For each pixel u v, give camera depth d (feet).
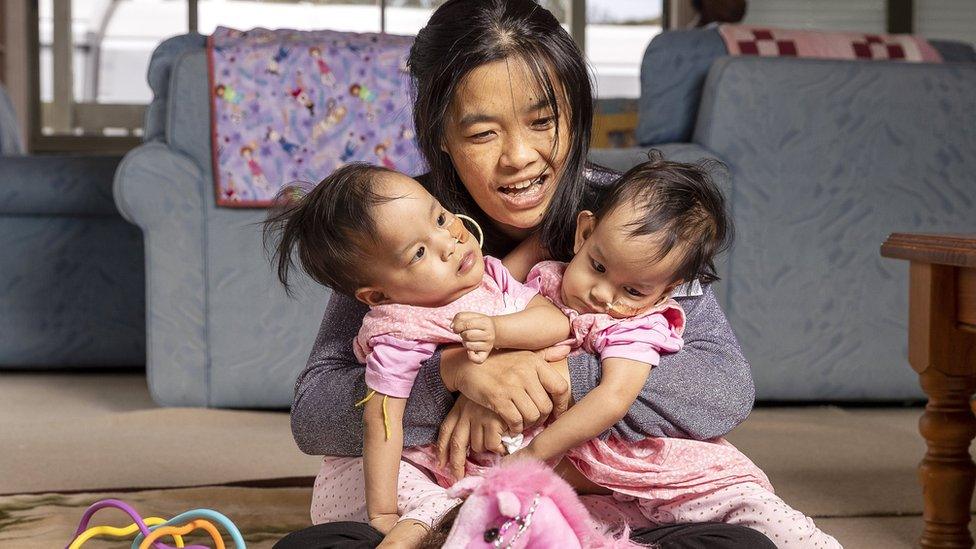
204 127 9.31
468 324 3.74
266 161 9.24
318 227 3.98
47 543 5.53
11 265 11.97
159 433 8.75
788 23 25.46
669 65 10.00
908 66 9.73
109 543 5.56
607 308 4.02
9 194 11.68
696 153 9.46
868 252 9.78
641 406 4.00
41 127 24.40
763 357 9.74
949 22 25.21
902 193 9.78
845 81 9.62
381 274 3.98
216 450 8.16
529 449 3.84
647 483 3.93
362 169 4.00
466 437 3.92
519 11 4.11
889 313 9.86
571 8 25.52
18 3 23.82
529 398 3.82
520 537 3.33
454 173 4.40
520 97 4.02
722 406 4.06
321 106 9.25
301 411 4.30
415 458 4.11
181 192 9.29
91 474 7.32
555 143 4.10
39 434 8.71
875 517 6.33
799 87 9.57
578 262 4.06
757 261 9.65
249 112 9.20
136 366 12.72
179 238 9.34
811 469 7.57
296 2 25.13
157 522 4.06
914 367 5.59
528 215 4.20
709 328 4.30
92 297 12.04
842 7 25.35
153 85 9.98
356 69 9.28
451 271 3.98
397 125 9.30
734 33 10.25
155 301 9.39
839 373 9.84
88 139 24.27
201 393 9.52
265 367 9.48
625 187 4.00
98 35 24.73
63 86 24.64
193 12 24.84
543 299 4.15
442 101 4.12
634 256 3.87
